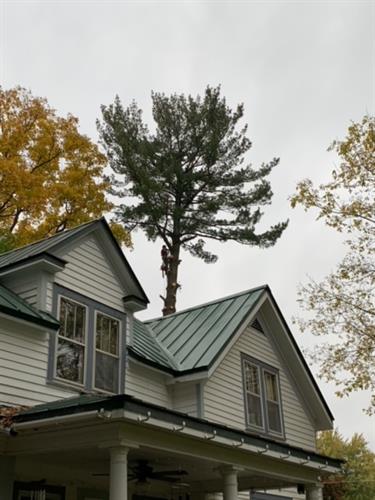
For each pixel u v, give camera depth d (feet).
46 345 34.55
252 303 52.11
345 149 48.57
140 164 88.79
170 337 50.67
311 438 58.49
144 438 27.94
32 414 27.32
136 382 41.68
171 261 88.53
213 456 32.76
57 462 34.32
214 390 46.09
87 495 36.65
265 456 36.24
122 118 90.17
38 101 80.59
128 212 86.79
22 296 35.96
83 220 79.15
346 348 48.26
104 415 25.45
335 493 91.91
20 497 31.99
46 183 78.07
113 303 40.91
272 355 56.03
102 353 38.68
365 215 48.01
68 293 37.27
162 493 43.11
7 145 75.36
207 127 89.30
